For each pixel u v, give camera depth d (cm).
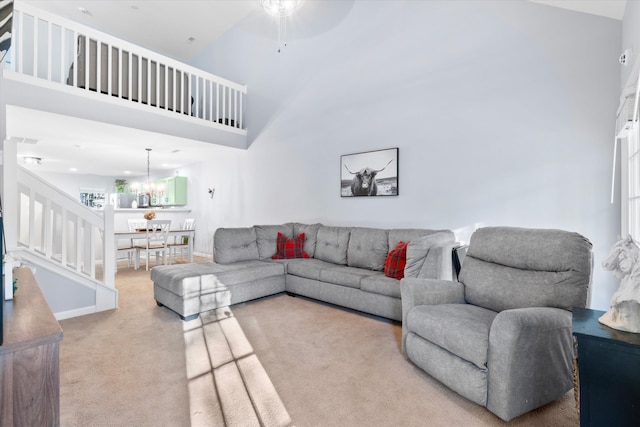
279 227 446
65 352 230
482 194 324
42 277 292
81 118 381
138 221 672
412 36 379
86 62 389
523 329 152
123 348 237
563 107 279
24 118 375
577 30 272
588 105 267
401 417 161
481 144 325
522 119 300
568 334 170
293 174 519
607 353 116
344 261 384
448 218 348
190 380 194
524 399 156
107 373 201
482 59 325
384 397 178
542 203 289
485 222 322
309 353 232
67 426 151
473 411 166
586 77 268
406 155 383
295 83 515
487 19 323
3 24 145
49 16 356
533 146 294
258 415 162
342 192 447
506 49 311
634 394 111
